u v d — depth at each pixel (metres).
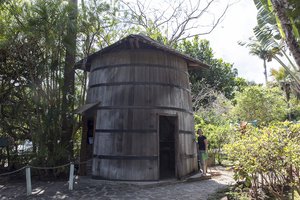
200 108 19.23
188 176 9.37
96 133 9.13
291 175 5.04
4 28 9.16
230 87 27.42
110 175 8.59
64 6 9.12
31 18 8.77
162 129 10.88
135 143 8.57
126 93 8.90
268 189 5.75
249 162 5.16
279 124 5.98
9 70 10.07
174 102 9.28
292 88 24.50
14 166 10.04
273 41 7.20
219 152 13.47
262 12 7.34
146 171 8.47
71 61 10.11
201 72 25.48
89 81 9.98
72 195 7.17
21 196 7.11
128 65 9.09
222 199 6.23
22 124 10.06
